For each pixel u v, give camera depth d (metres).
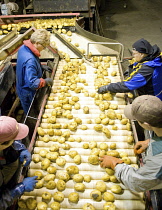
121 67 3.47
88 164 2.10
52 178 1.97
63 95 2.90
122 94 2.86
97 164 2.09
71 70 3.46
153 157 1.38
